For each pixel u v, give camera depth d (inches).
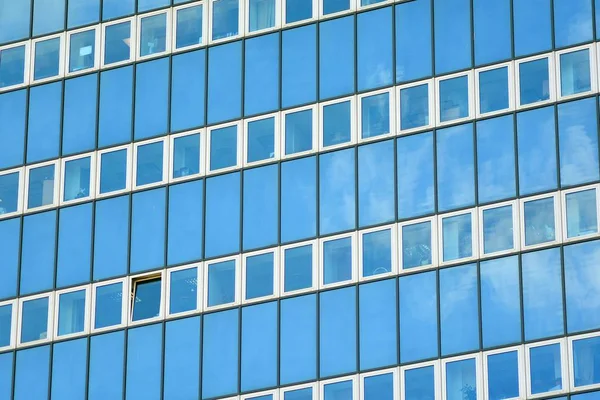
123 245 5295.3
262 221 5191.9
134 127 5369.1
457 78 5152.6
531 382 4909.0
